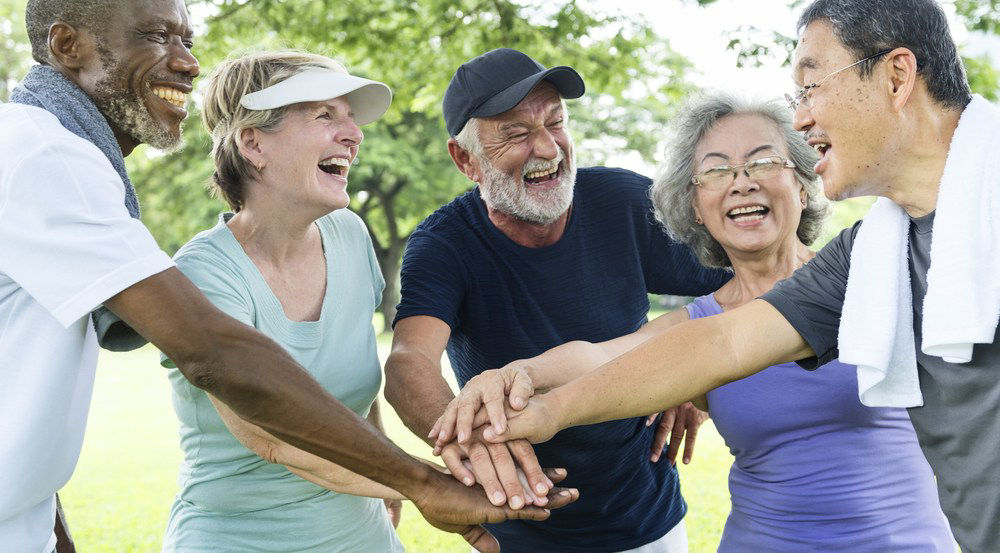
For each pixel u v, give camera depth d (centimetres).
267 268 206
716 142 229
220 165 206
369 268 228
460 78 256
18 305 152
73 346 155
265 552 204
